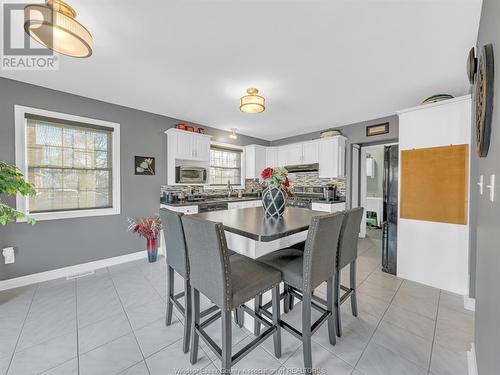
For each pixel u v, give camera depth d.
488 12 1.12
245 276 1.36
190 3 1.41
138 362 1.45
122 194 3.27
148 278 2.70
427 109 2.47
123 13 1.48
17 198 2.48
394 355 1.51
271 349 1.57
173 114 3.65
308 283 1.32
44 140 2.66
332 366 1.42
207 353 1.54
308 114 3.61
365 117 3.77
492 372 0.86
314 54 1.95
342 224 1.62
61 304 2.11
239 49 1.88
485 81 0.96
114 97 2.95
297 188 5.19
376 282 2.59
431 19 1.52
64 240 2.80
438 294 2.31
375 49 1.87
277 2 1.41
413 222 2.59
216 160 4.75
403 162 2.65
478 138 1.19
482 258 1.16
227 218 1.94
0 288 2.39
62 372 1.37
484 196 1.15
